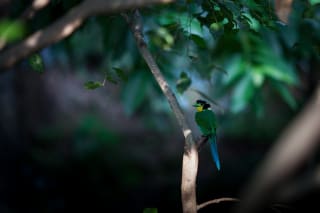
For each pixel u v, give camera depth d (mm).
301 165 2711
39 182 18422
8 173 17406
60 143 22859
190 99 19312
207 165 24219
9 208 16844
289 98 9539
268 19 4363
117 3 3648
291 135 2715
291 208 3535
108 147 23156
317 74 10281
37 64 4363
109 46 8078
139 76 9531
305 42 5520
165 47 5645
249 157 24219
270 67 9102
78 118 25906
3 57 4324
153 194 20656
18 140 18047
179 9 5461
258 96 9648
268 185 2807
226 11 4137
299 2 4945
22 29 2273
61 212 18281
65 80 27312
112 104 28750
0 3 8305
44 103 24797
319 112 2625
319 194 7727
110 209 19391
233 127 27609
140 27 4445
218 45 8578
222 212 17016
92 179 20312
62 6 5562
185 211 3719
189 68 6590
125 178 21328
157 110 25219
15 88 21625
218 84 9703
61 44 9000
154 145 26141
